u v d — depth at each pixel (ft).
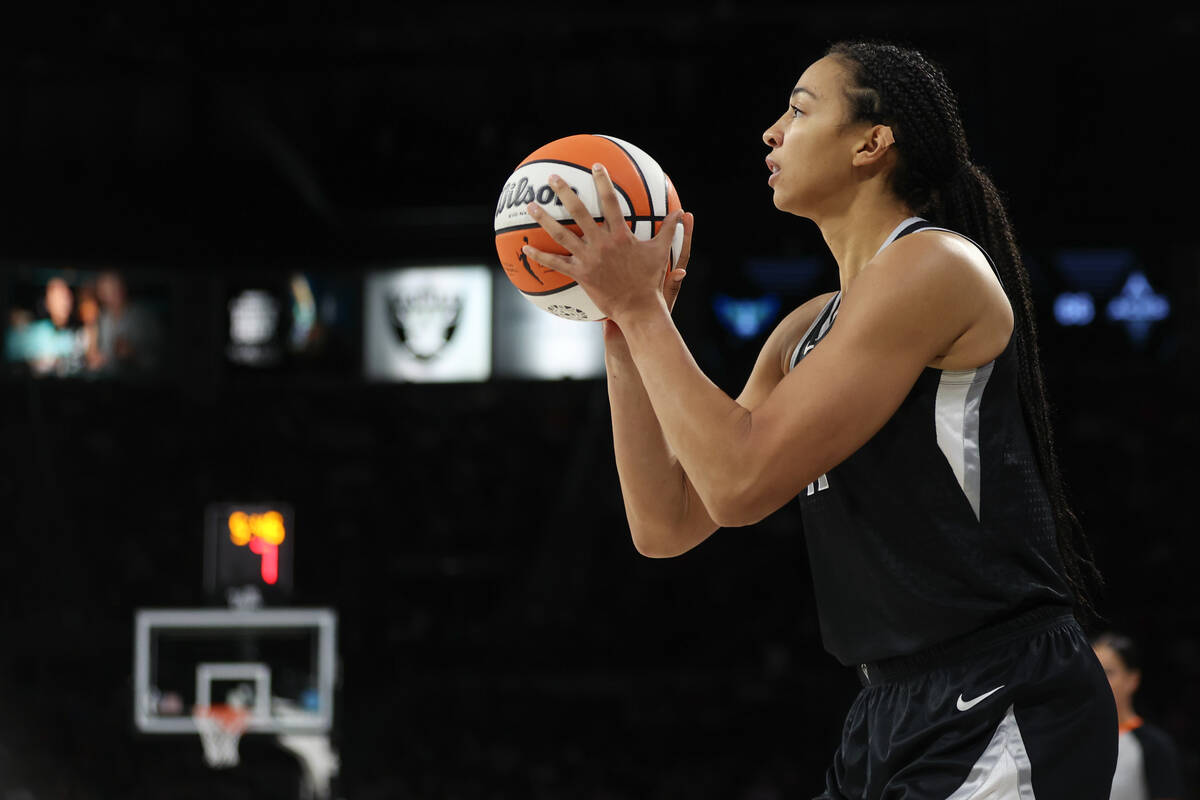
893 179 9.12
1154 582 89.35
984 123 84.74
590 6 78.84
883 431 8.54
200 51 85.40
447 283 94.53
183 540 93.86
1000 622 8.34
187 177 92.63
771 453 8.11
